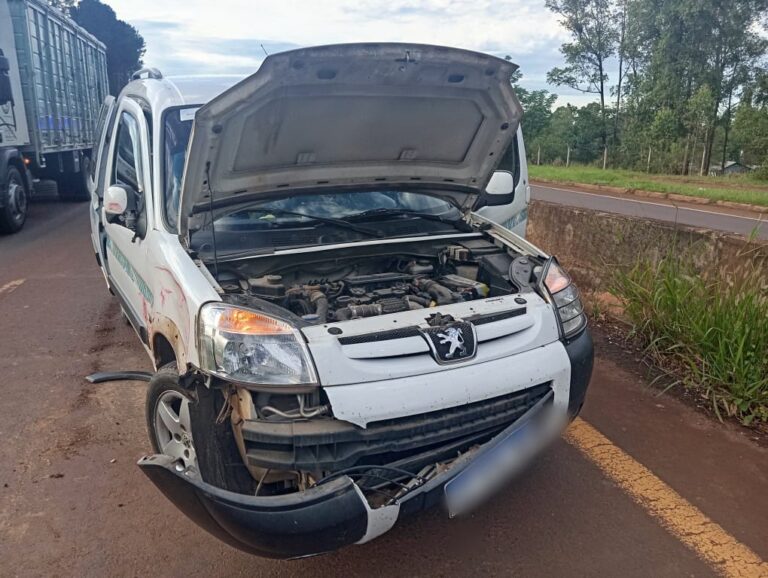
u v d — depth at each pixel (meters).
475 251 3.56
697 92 29.95
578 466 3.41
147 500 3.11
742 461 3.46
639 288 4.97
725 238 4.88
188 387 2.60
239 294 2.74
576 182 23.09
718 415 3.88
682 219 13.19
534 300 2.96
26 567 2.66
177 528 2.92
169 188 3.44
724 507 3.06
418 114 3.30
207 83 3.99
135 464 3.41
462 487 2.46
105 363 4.77
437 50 2.90
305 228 3.49
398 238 3.55
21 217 10.31
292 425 2.30
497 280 3.33
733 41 29.44
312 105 2.97
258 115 2.86
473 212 4.18
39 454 3.50
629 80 35.97
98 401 4.14
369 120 3.22
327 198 3.78
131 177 3.96
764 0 28.50
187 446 2.86
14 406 4.07
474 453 2.50
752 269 4.45
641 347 4.97
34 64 10.58
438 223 3.92
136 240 3.64
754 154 28.34
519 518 2.99
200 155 2.81
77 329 5.52
